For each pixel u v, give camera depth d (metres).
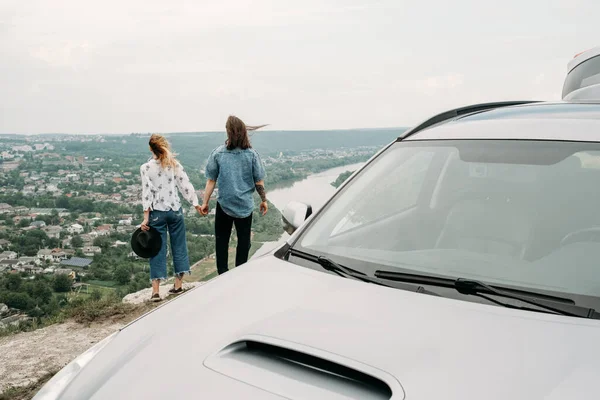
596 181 1.95
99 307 6.43
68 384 1.69
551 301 1.63
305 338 1.53
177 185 7.14
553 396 1.25
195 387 1.43
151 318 1.93
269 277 2.01
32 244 66.19
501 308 1.63
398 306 1.67
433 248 2.00
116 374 1.61
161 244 7.00
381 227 2.18
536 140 2.18
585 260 1.75
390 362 1.38
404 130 2.73
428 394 1.27
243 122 6.99
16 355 5.00
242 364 1.49
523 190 2.04
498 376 1.32
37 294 31.23
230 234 7.32
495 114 2.53
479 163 2.21
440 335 1.49
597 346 1.41
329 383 1.38
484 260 1.87
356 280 1.92
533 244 1.87
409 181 2.33
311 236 2.26
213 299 1.92
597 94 3.57
